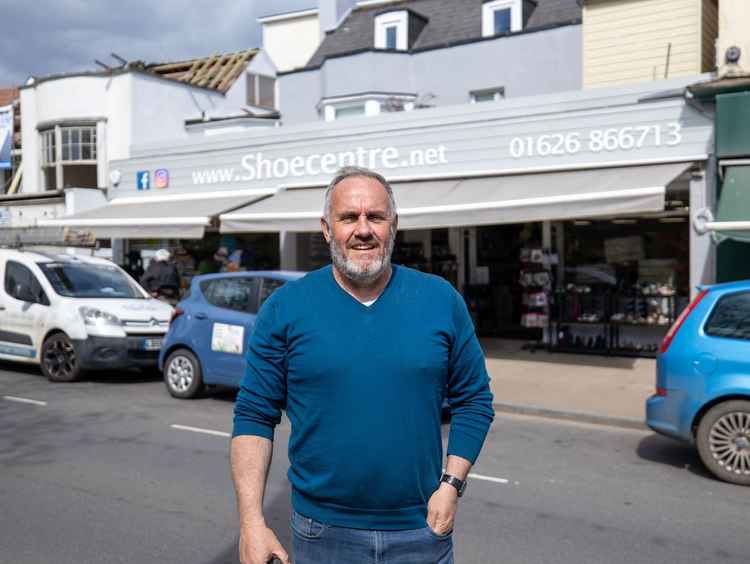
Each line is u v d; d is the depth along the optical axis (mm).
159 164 16641
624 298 12609
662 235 12578
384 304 2400
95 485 5852
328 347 2332
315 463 2357
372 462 2291
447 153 13039
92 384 10727
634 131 11367
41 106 20188
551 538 4805
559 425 8461
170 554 4496
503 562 4395
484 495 5742
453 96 18844
